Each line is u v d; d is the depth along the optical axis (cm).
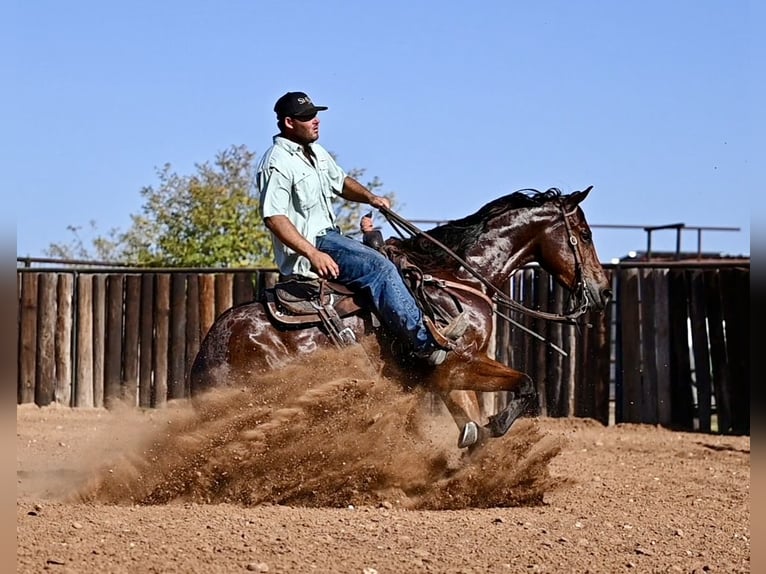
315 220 828
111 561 577
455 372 853
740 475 1063
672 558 655
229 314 805
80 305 1622
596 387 1512
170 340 1596
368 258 809
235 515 705
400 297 805
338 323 802
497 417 852
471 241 907
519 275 1524
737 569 636
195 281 1586
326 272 795
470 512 783
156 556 590
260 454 798
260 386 787
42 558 575
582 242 937
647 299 1516
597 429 1472
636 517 788
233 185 2225
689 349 1508
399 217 888
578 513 796
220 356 790
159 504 795
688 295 1498
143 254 2177
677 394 1508
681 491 941
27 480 934
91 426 1429
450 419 1273
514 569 606
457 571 592
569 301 950
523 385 863
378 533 673
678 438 1401
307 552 615
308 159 830
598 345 1512
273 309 798
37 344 1631
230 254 2128
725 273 1463
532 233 925
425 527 700
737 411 1453
